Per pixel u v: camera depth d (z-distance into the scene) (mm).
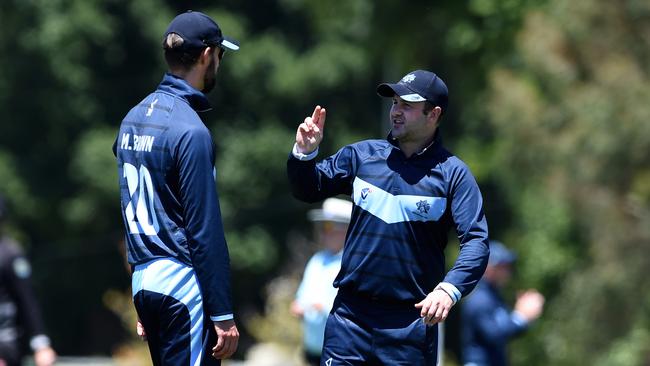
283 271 101000
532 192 62000
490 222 106000
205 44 21516
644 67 51250
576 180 50688
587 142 50094
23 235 106375
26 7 103500
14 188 104000
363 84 109812
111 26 105125
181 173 20703
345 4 87438
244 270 108000
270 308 59562
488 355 38719
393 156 22109
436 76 22047
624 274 50469
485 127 90500
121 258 109250
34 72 105000
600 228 50562
